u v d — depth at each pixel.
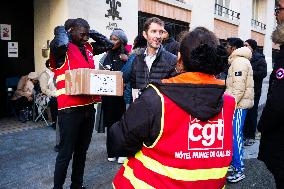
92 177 4.38
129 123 1.56
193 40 1.58
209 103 1.54
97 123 4.94
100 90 3.29
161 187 1.55
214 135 1.61
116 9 8.64
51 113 6.67
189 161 1.56
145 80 3.67
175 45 4.44
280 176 2.49
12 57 7.74
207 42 1.57
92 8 7.92
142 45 4.48
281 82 2.33
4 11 7.52
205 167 1.59
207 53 1.52
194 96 1.52
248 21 18.36
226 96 1.71
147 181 1.58
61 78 3.42
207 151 1.60
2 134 6.33
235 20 16.84
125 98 4.82
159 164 1.57
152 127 1.53
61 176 3.43
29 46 8.06
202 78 1.56
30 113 7.50
